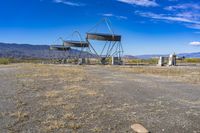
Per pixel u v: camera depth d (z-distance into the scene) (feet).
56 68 116.06
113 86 53.36
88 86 53.16
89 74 83.05
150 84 56.95
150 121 27.55
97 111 31.55
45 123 26.66
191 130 24.75
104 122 27.12
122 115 29.86
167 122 27.20
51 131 24.31
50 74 81.05
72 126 25.54
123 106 34.32
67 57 254.06
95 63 196.24
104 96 41.34
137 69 107.55
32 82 59.72
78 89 48.49
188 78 69.56
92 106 34.14
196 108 33.55
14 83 57.77
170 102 37.14
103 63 192.75
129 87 51.93
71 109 32.45
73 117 28.71
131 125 25.82
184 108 33.47
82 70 102.17
